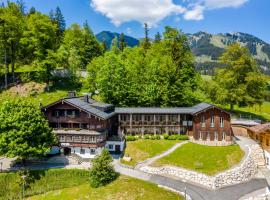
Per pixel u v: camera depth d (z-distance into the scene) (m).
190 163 69.25
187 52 112.06
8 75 114.50
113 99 94.38
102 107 79.69
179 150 75.75
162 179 64.88
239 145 79.19
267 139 73.81
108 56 98.06
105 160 61.88
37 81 109.38
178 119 84.88
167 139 83.19
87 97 82.69
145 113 84.25
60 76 114.81
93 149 73.81
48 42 108.56
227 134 80.06
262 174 69.25
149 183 61.44
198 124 80.69
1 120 65.50
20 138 64.50
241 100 95.56
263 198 56.84
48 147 68.06
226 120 80.00
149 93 93.88
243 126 90.44
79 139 73.69
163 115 85.19
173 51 106.69
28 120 66.31
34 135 66.69
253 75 96.31
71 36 138.88
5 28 106.06
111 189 59.22
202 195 58.09
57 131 74.88
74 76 113.94
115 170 67.12
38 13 114.75
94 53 140.50
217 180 62.53
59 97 101.56
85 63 135.25
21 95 102.75
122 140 77.38
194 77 105.94
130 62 107.31
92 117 76.06
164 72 96.00
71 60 115.94
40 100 99.12
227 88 99.06
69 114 77.44
